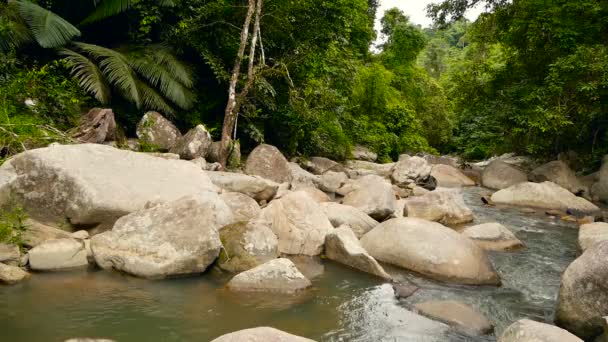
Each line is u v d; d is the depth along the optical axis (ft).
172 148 32.76
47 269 15.72
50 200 18.24
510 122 51.90
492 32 58.08
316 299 15.42
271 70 35.14
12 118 25.12
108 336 11.90
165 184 20.56
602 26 46.26
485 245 22.95
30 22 28.40
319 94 46.98
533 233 26.96
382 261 19.94
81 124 28.94
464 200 39.42
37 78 27.58
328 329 13.32
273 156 35.70
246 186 26.84
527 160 58.95
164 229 16.94
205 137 32.73
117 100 34.83
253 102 41.70
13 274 14.78
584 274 13.57
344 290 16.43
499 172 49.85
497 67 60.64
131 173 20.29
